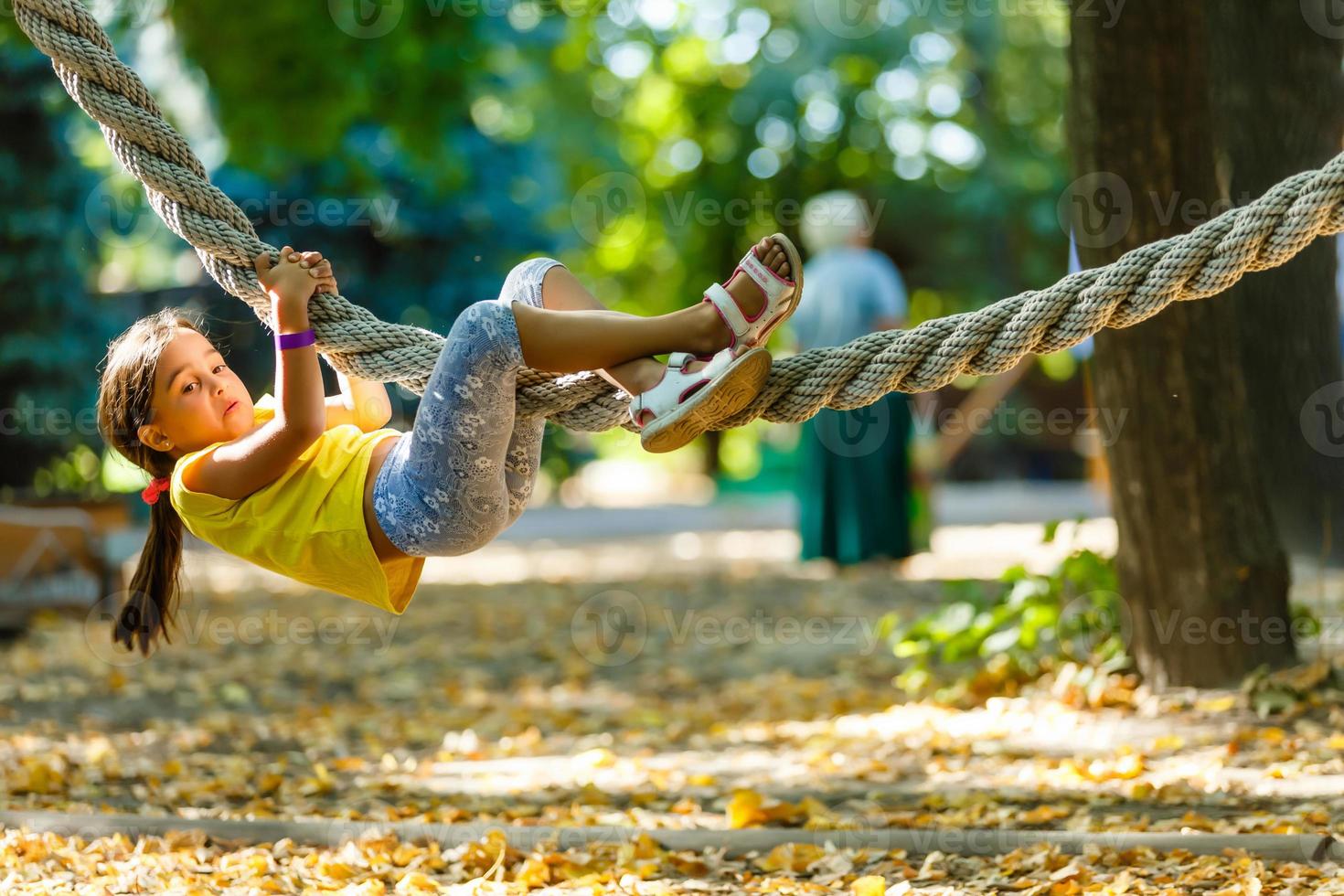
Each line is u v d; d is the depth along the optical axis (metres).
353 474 4.03
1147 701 7.07
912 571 13.02
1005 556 13.85
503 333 3.75
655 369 3.84
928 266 26.31
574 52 23.45
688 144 25.92
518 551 16.86
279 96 12.62
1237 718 6.73
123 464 5.21
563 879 4.79
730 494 26.27
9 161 14.46
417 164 14.27
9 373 14.59
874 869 4.82
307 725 7.86
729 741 7.27
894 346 3.98
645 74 25.48
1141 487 7.18
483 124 19.91
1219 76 8.26
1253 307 8.62
